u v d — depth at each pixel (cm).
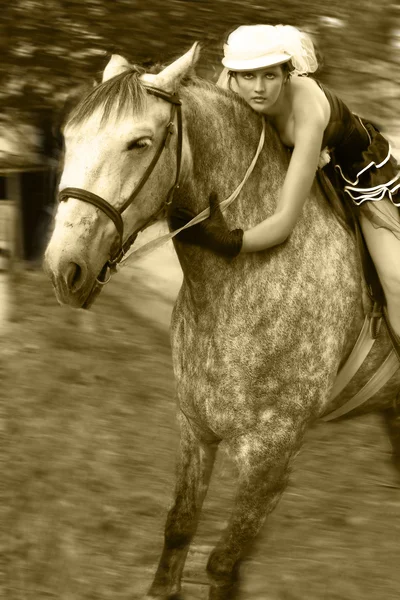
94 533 605
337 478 700
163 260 999
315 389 448
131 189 395
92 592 538
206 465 475
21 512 625
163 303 994
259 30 437
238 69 432
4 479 672
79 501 646
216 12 789
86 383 862
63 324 999
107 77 416
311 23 815
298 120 440
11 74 830
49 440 744
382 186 465
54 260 383
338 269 454
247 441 442
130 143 390
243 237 425
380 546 611
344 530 629
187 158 420
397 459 557
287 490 679
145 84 404
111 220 390
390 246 464
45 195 1146
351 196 468
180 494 479
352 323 461
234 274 437
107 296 1054
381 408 510
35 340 956
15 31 797
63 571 555
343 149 465
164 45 804
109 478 684
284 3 798
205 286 441
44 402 817
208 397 444
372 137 478
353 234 467
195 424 461
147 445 745
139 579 555
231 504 654
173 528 483
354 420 796
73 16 789
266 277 438
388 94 845
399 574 579
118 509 638
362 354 470
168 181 410
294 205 434
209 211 426
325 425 785
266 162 446
